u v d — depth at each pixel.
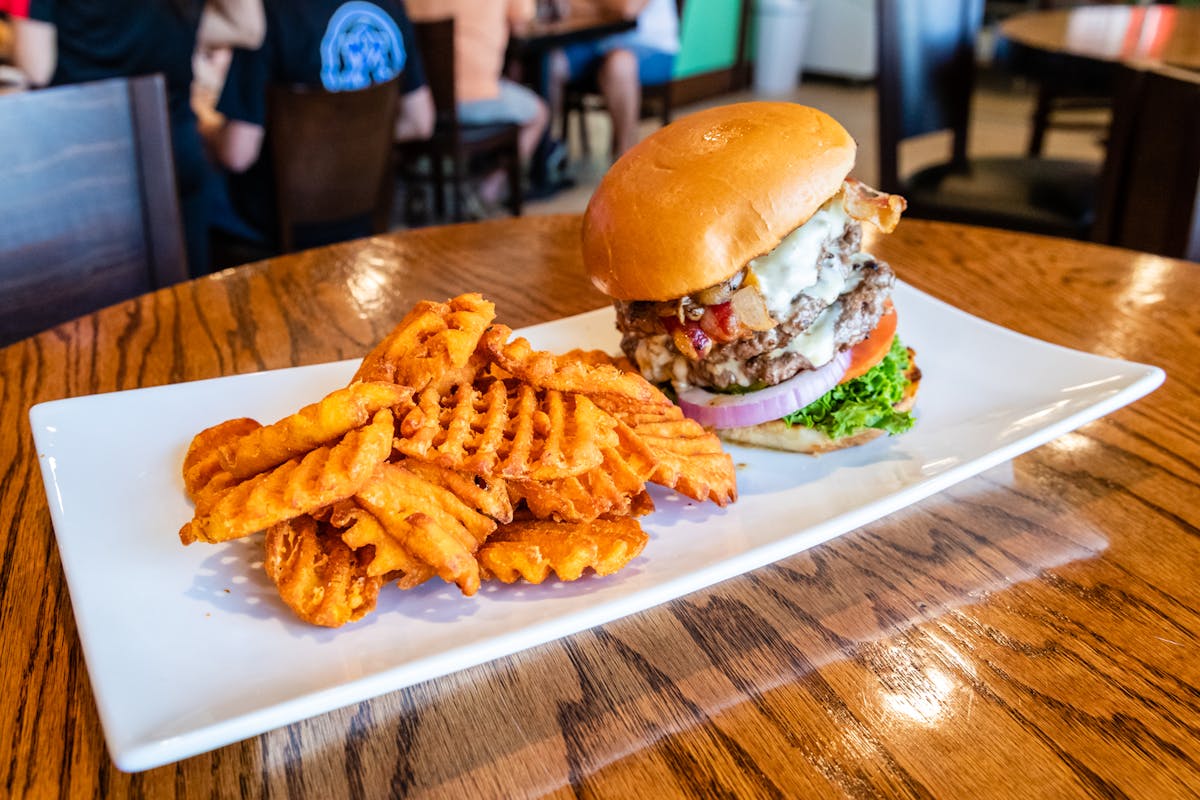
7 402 1.45
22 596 1.04
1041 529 1.17
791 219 1.28
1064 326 1.70
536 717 0.89
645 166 1.36
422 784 0.82
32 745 0.85
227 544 1.11
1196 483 1.25
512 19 5.39
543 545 1.02
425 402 1.08
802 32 9.28
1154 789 0.80
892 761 0.83
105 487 1.21
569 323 1.68
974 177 3.57
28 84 3.18
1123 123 2.89
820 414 1.38
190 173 3.37
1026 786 0.81
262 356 1.60
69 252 1.95
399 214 5.73
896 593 1.06
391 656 0.94
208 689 0.89
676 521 1.21
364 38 3.89
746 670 0.95
